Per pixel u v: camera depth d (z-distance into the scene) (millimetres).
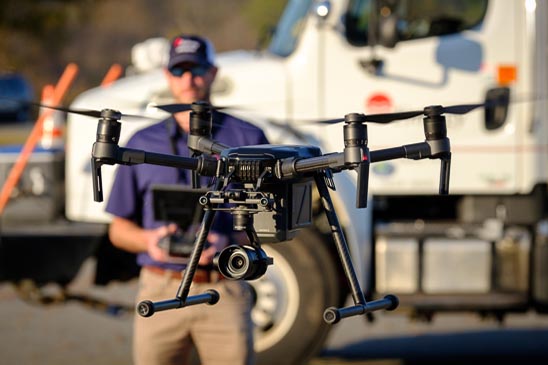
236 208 5449
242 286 8156
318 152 5719
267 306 12492
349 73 13484
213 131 8125
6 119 55844
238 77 13555
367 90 13469
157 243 8297
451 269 13094
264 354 12500
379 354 15219
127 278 12961
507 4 13461
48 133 14047
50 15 73500
